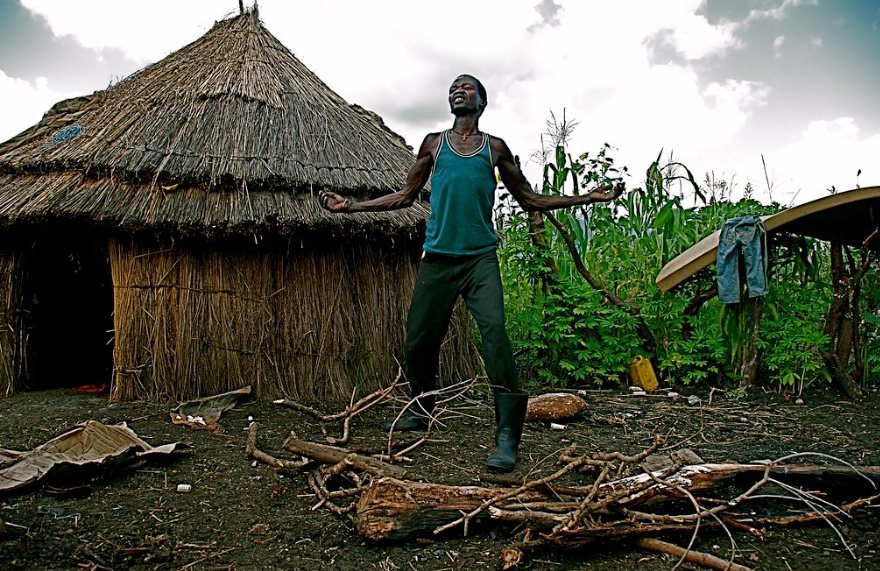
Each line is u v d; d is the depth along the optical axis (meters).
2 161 4.99
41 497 2.73
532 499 2.60
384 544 2.37
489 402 4.76
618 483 2.61
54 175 4.65
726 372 5.32
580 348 5.61
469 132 3.38
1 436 3.64
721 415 4.41
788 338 5.00
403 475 2.87
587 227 6.05
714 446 3.66
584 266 6.04
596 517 2.43
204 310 4.43
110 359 5.94
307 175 4.57
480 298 3.30
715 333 5.34
